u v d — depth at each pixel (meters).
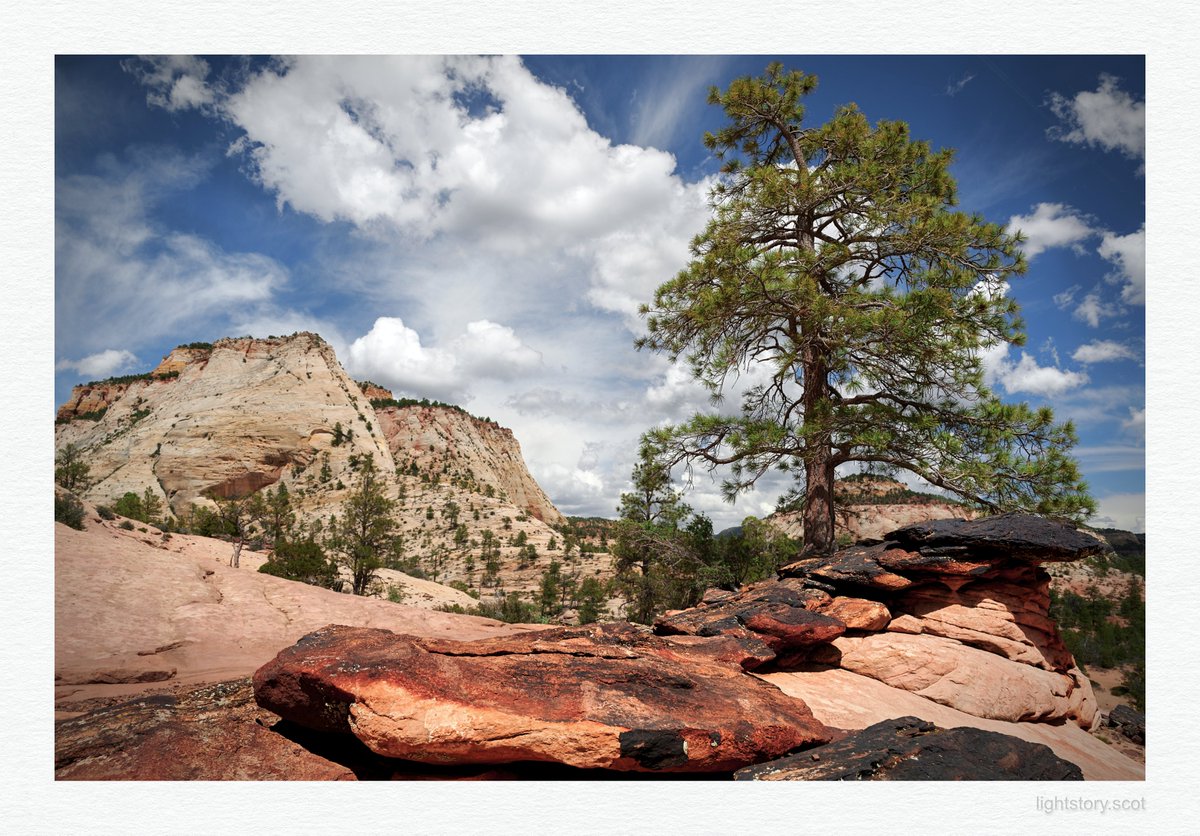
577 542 113.75
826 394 14.17
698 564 21.75
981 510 12.91
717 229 14.62
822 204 14.12
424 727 4.99
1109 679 25.28
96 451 145.25
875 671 9.20
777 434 12.86
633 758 5.12
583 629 7.70
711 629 9.03
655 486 15.96
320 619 16.09
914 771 5.20
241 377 175.62
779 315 13.41
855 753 5.50
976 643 9.54
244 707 6.50
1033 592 10.08
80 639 11.60
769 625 8.96
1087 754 8.26
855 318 11.87
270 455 150.38
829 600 10.27
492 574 97.75
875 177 13.41
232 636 13.70
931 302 11.95
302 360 180.25
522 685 5.64
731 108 16.05
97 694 8.52
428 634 16.17
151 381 187.00
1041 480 11.75
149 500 66.19
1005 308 12.41
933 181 14.16
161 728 5.70
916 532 10.29
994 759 5.41
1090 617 28.66
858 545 11.87
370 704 5.12
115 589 14.54
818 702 7.85
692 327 14.41
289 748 5.72
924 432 12.59
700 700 5.98
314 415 162.38
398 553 71.38
